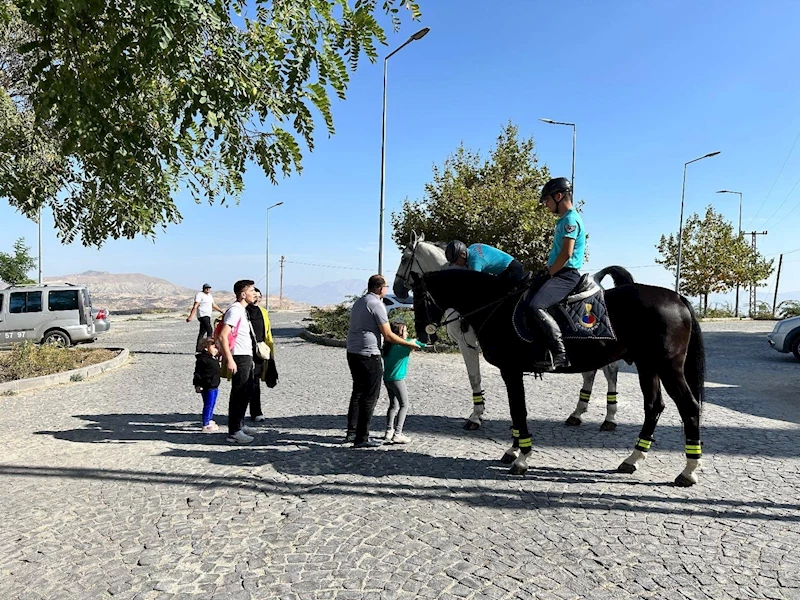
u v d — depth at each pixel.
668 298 4.86
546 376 10.70
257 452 5.88
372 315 5.80
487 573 3.32
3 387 9.38
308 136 4.71
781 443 6.05
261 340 7.34
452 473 5.16
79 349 14.70
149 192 5.80
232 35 4.41
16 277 32.06
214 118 4.01
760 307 36.12
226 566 3.44
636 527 3.96
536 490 4.71
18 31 9.36
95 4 3.91
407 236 19.72
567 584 3.19
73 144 4.53
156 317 35.00
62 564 3.49
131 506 4.43
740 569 3.34
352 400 6.21
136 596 3.10
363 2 4.32
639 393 9.14
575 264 4.86
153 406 8.31
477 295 5.41
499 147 21.70
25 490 4.79
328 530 3.95
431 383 10.12
